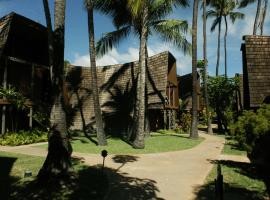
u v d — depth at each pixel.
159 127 37.25
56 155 11.20
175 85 37.47
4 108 21.91
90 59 21.94
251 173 13.45
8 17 22.45
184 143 23.81
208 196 10.11
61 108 11.49
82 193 10.02
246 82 16.17
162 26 24.19
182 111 42.50
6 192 9.94
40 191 10.06
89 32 21.83
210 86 39.75
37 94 25.70
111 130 32.06
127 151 19.12
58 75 11.62
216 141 26.23
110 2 23.69
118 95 32.62
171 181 11.98
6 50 22.69
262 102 14.22
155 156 17.67
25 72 25.03
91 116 32.50
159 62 30.62
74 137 26.84
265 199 9.91
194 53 28.06
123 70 33.38
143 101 20.88
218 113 39.22
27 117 25.08
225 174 13.17
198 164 15.48
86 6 21.78
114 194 10.24
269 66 14.98
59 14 11.82
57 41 11.73
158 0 22.42
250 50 15.38
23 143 21.31
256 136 12.59
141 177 12.53
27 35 24.83
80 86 33.41
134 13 20.34
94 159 16.16
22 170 12.89
